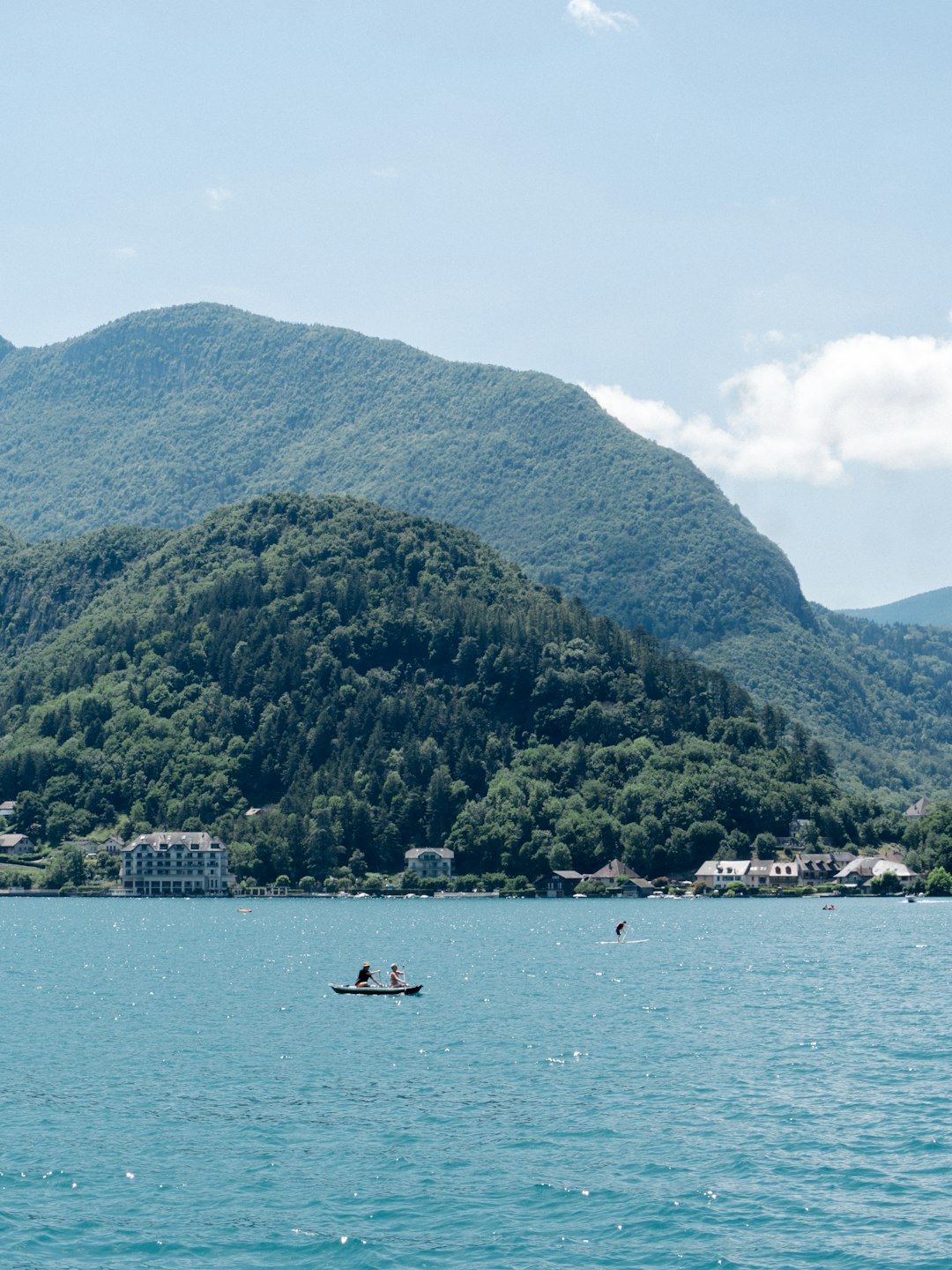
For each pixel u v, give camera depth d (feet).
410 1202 256.73
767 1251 232.12
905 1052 397.60
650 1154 285.02
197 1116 318.86
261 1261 229.86
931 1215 247.50
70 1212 252.21
